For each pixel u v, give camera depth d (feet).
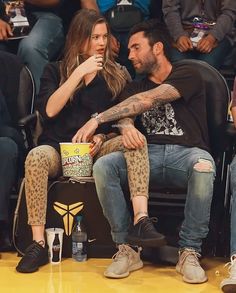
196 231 17.11
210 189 16.89
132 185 17.03
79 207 18.40
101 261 18.44
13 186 19.33
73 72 18.57
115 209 17.35
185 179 17.62
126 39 23.48
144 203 16.93
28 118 19.01
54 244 18.03
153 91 17.98
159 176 17.94
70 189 18.37
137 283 16.55
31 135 19.40
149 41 18.62
